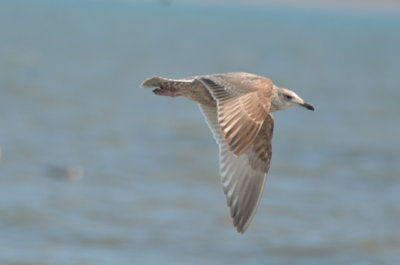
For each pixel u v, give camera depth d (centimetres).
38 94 4525
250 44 13800
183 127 3600
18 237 1853
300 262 1798
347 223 2105
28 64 6656
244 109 547
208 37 15950
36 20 18288
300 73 7844
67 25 16938
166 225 2003
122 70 7100
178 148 3072
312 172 2731
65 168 2491
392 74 8581
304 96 5466
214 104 725
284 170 2738
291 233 1989
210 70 8012
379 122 4231
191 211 2150
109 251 1788
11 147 2895
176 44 12575
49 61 7219
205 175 2639
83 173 2567
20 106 3953
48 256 1727
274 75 7500
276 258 1816
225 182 745
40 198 2211
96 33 14350
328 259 1825
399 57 12950
